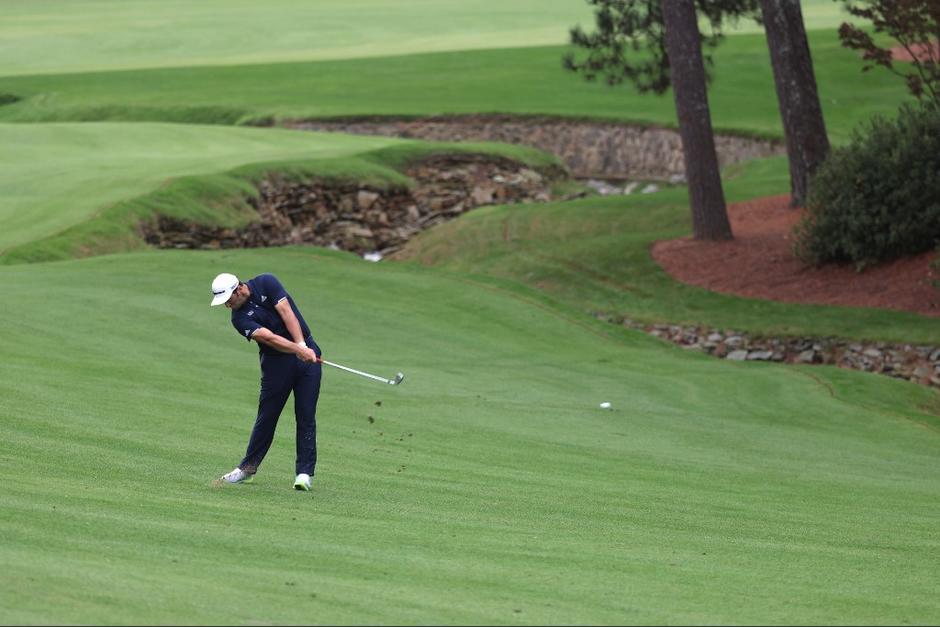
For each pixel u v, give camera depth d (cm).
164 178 14488
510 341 8988
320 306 9394
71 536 2780
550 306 10294
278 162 16100
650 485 4509
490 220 15125
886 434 6575
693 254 12331
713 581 2820
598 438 5700
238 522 3156
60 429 4384
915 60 12106
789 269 11450
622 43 14575
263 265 10625
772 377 8175
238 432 4803
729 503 4219
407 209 17300
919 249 10788
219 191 14525
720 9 14462
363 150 18125
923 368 9181
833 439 6306
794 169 13388
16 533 2748
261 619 2138
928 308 9919
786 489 4653
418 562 2830
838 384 7962
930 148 10519
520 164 19662
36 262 11188
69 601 2148
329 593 2409
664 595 2614
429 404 6281
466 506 3747
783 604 2581
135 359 6488
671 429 6228
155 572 2473
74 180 14412
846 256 11175
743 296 11006
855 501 4466
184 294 8931
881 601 2692
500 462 4791
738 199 15362
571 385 7525
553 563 2933
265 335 3588
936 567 3256
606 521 3678
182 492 3550
